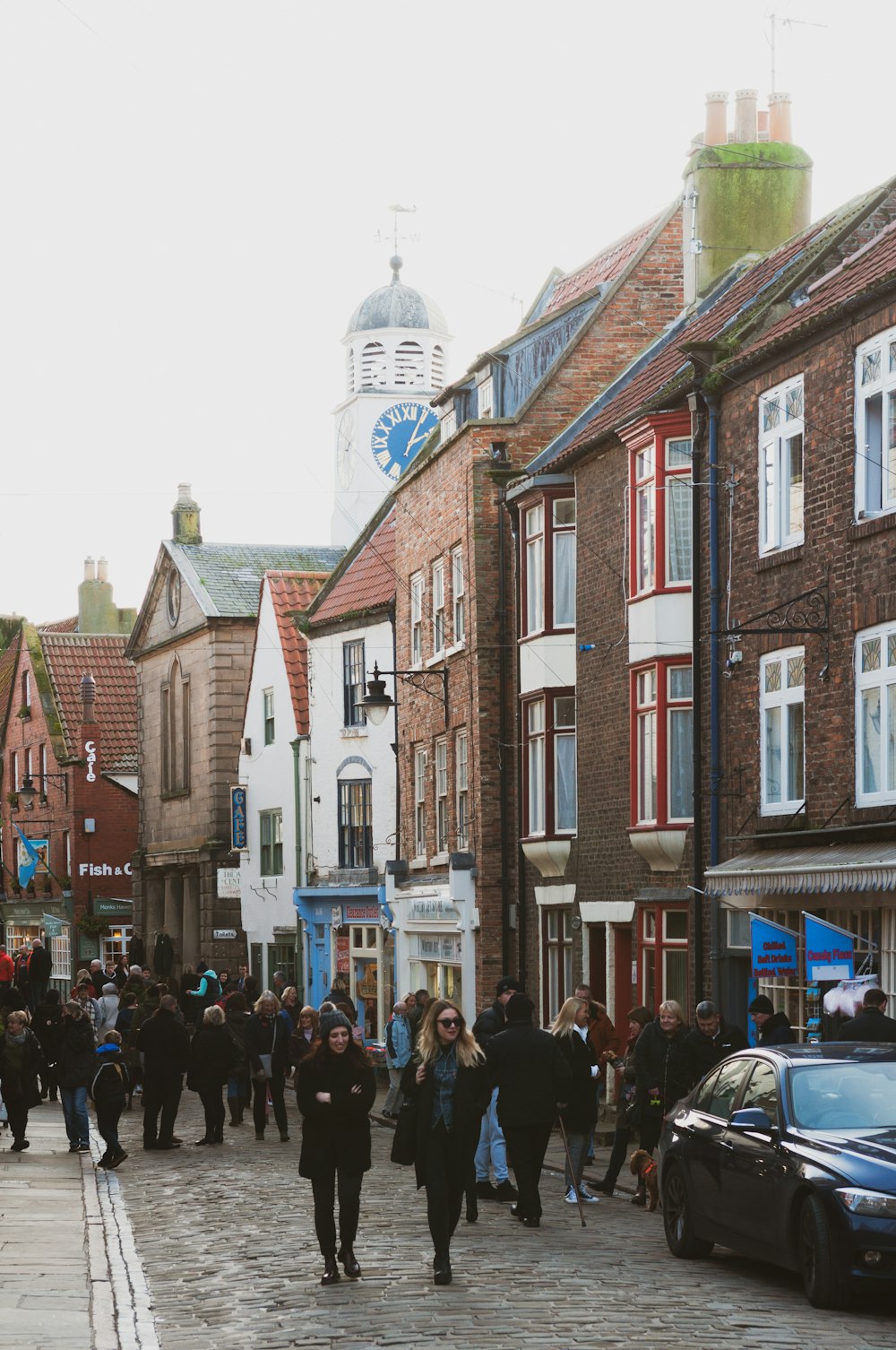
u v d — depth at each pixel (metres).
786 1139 13.48
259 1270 14.89
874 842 21.52
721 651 26.25
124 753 69.00
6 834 76.06
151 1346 11.70
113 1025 32.97
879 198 26.91
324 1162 14.16
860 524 22.30
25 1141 26.12
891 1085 13.91
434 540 39.50
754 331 26.34
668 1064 19.00
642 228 39.28
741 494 25.67
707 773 26.56
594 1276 14.12
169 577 60.88
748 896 24.66
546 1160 23.98
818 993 23.27
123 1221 18.47
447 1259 13.80
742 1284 13.82
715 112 34.97
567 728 32.47
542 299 43.12
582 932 31.48
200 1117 32.03
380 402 72.69
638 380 32.84
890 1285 12.45
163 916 62.28
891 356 21.91
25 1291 13.90
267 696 52.28
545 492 32.66
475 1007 36.03
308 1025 27.34
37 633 72.50
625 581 29.48
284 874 50.34
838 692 22.83
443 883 38.19
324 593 48.50
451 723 38.12
